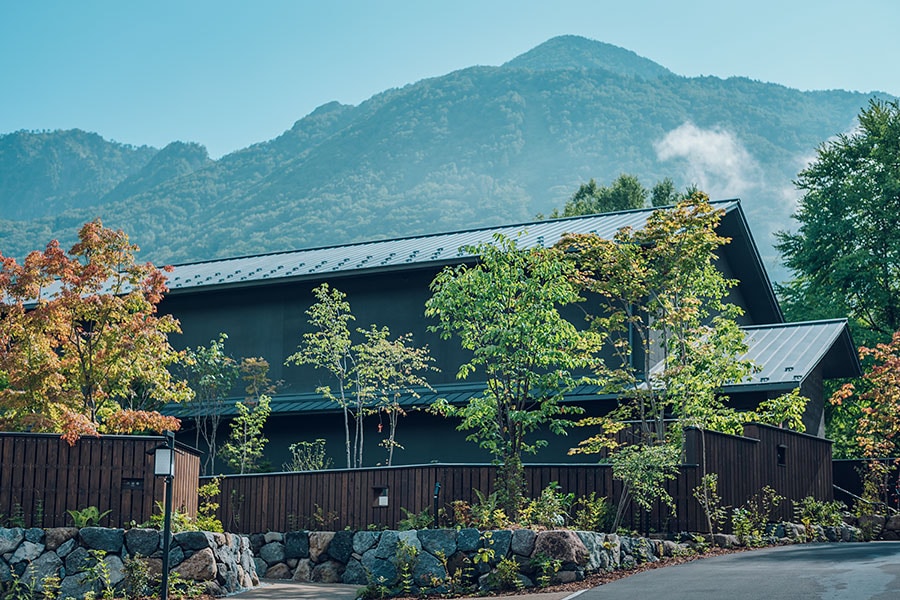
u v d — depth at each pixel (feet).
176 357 72.54
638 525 68.54
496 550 59.93
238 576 63.26
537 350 68.95
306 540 70.49
